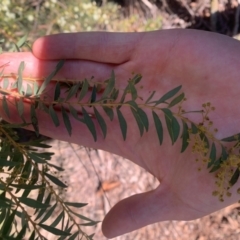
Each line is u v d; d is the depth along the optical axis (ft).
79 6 1.32
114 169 1.44
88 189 1.38
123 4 1.59
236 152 0.58
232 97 0.63
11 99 0.63
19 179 0.52
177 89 0.51
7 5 1.16
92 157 1.43
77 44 0.69
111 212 0.71
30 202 0.47
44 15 1.31
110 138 0.72
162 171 0.68
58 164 1.36
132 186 1.43
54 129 0.70
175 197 0.66
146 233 1.40
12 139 0.55
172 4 1.67
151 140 0.68
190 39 0.67
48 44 0.68
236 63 0.64
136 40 0.70
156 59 0.69
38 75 0.69
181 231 1.43
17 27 1.23
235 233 1.43
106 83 0.61
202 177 0.62
